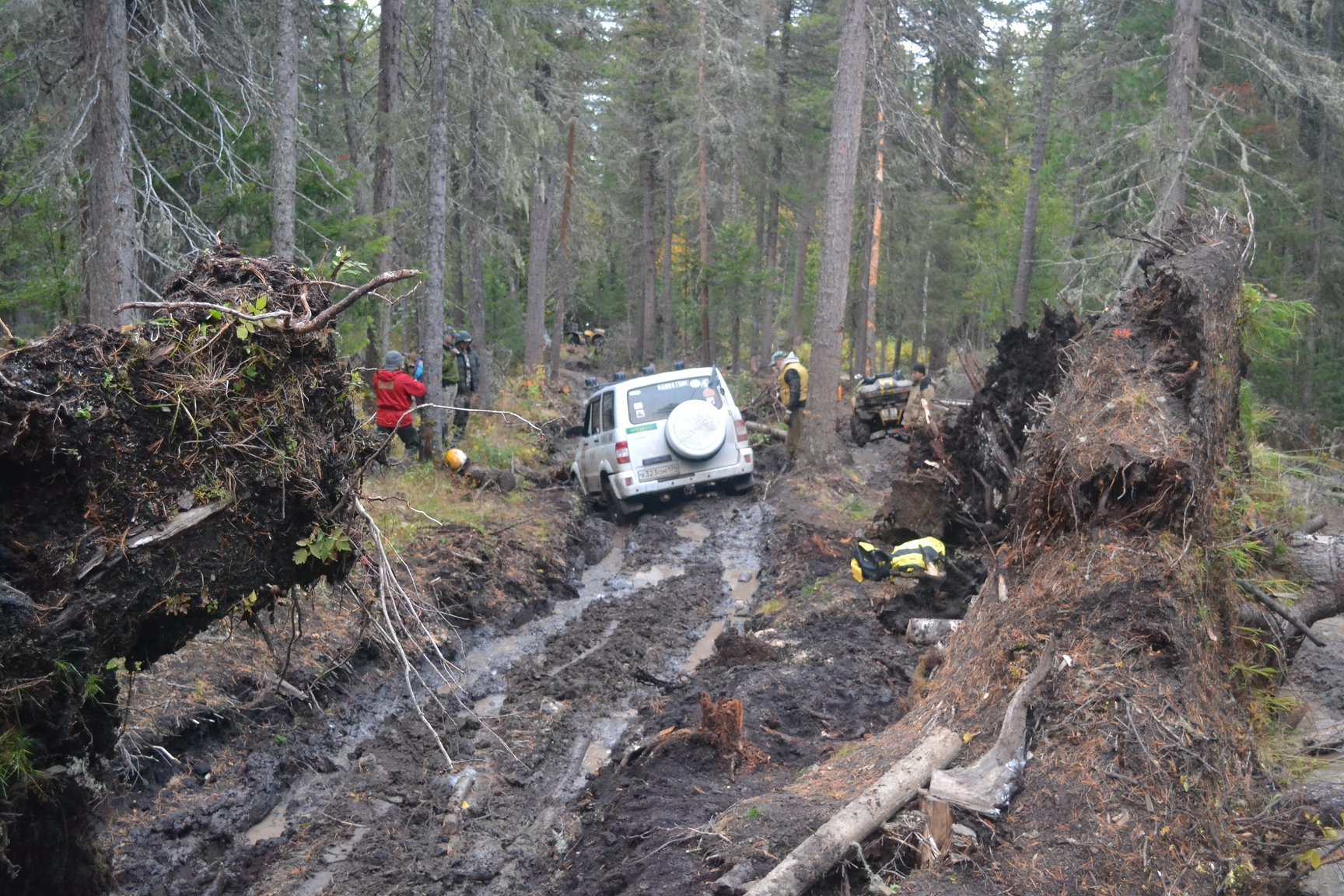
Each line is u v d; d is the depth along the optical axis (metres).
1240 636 5.82
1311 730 6.34
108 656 3.67
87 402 3.58
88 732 3.69
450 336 15.77
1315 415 19.14
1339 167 21.67
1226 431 6.48
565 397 26.91
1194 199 18.64
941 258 32.97
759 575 11.08
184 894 5.05
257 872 5.40
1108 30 21.45
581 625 9.62
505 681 8.18
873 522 9.76
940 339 33.22
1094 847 4.12
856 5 14.49
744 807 4.69
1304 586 6.81
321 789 6.31
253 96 11.71
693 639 9.17
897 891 3.88
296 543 4.14
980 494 8.80
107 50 9.46
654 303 36.66
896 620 8.25
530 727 7.21
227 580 3.92
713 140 32.06
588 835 5.40
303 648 7.34
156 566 3.71
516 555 10.62
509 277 30.48
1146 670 4.79
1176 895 4.01
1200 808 4.39
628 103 32.88
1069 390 6.11
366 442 4.42
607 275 44.25
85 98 9.66
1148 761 4.44
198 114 12.43
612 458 14.25
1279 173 20.61
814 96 29.50
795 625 8.60
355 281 12.79
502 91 16.12
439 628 8.61
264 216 12.73
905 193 30.44
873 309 27.55
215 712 6.34
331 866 5.47
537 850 5.57
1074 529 5.41
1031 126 38.16
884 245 33.12
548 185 25.38
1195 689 4.83
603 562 12.32
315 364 4.13
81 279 11.02
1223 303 6.41
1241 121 20.34
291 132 11.75
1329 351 20.28
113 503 3.63
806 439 15.07
